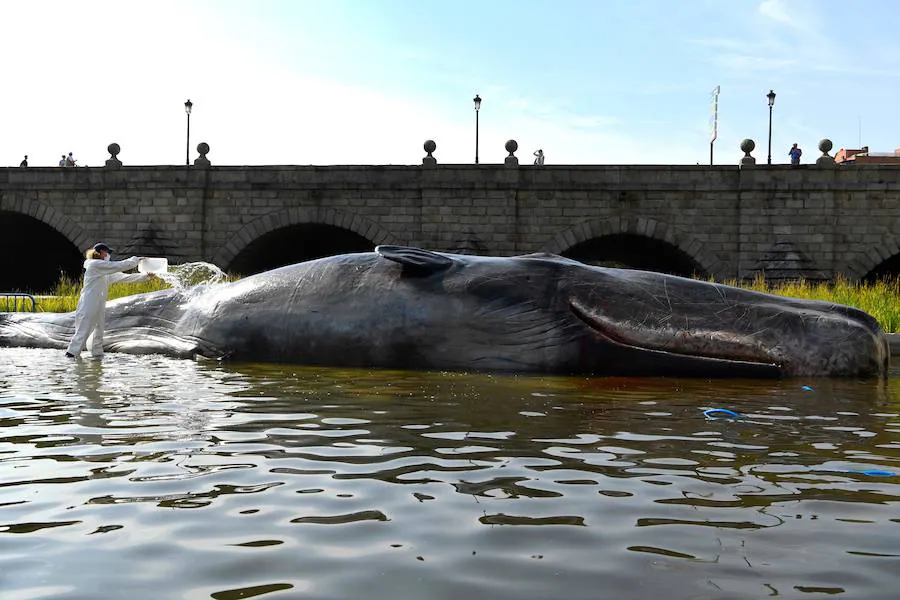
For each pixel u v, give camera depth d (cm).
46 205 3922
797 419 549
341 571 269
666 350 769
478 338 809
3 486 368
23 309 1883
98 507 338
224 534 305
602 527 314
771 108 4353
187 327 954
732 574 267
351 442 466
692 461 423
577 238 3647
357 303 858
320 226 4028
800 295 1759
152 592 252
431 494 359
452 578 263
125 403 604
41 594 250
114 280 1004
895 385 720
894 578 263
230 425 516
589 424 524
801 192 3550
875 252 3519
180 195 3809
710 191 3594
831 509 338
